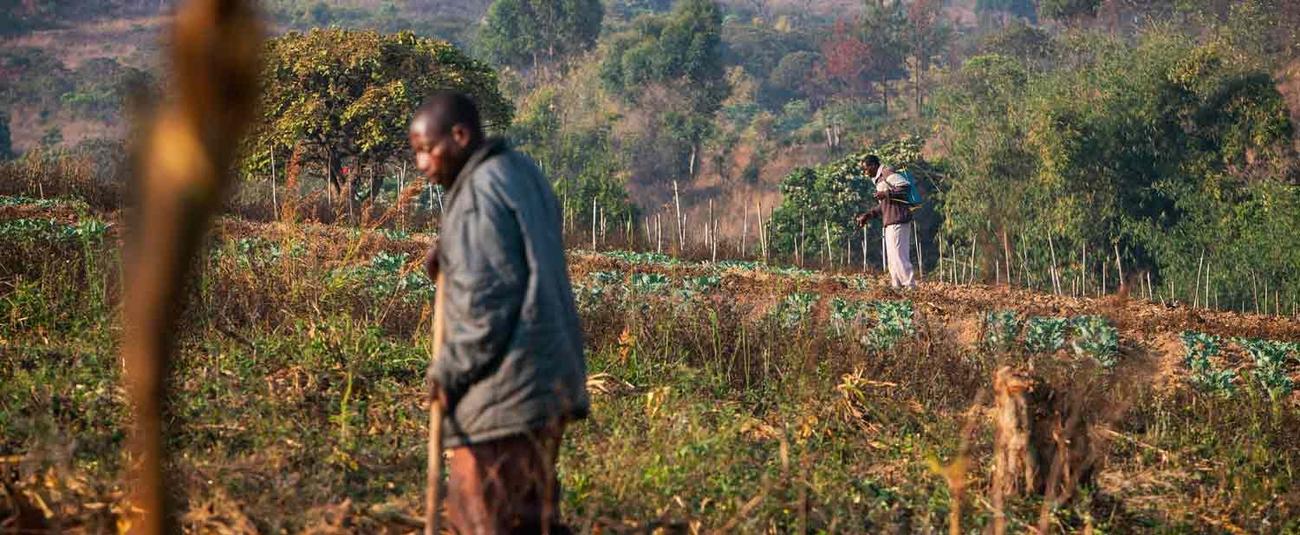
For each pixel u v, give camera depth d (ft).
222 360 20.04
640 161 225.97
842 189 126.00
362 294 27.73
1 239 30.76
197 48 3.55
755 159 229.45
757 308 36.88
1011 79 124.06
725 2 480.64
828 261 71.87
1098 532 16.79
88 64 284.61
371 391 20.24
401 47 80.74
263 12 3.62
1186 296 102.94
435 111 11.18
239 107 3.62
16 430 15.07
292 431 16.52
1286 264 99.96
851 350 26.84
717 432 18.78
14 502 11.87
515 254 10.59
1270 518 19.24
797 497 15.70
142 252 3.84
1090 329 35.50
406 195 29.84
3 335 22.40
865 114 276.62
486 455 10.80
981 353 29.12
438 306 11.22
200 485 12.82
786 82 325.21
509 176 10.75
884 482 18.78
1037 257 102.53
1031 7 430.61
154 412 5.34
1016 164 110.01
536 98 233.76
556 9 281.95
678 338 27.35
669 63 234.58
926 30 306.76
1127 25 204.74
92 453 14.43
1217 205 107.34
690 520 14.51
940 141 194.70
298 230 31.45
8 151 206.69
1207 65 112.47
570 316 11.28
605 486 15.23
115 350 20.11
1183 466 21.42
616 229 83.56
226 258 26.55
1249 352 37.63
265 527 12.39
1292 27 150.71
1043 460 18.03
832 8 481.46
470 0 453.58
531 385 10.60
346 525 12.96
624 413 19.52
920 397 25.16
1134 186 109.91
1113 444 21.98
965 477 18.06
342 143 81.10
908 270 45.39
